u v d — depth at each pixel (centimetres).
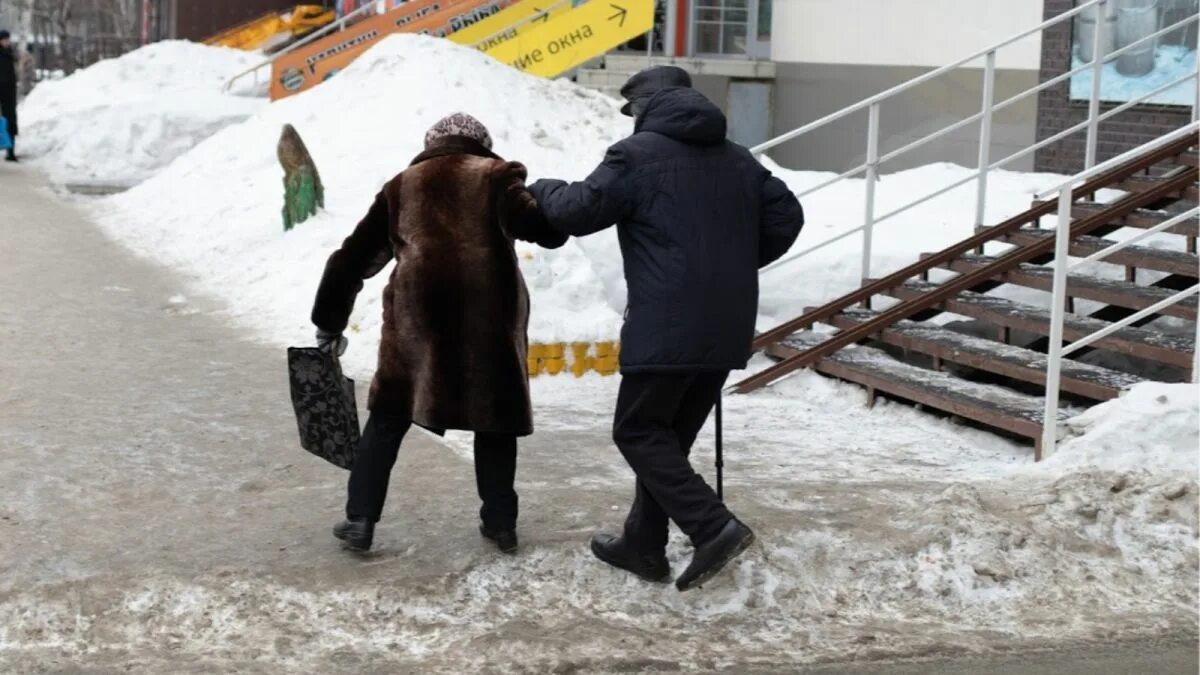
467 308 537
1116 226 893
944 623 535
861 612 540
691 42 2012
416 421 540
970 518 581
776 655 502
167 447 705
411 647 500
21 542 562
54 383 821
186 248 1259
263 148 1445
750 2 1986
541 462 698
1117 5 1283
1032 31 940
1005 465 704
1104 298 815
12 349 902
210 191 1404
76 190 1731
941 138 1545
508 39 1752
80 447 698
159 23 3562
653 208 503
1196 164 910
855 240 1025
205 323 1001
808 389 855
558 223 507
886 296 934
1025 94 949
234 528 590
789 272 978
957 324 927
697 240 501
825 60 1780
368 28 1823
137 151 1917
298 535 581
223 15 3331
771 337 902
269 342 945
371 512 554
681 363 500
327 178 1273
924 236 1023
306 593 523
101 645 495
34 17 4297
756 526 575
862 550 564
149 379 839
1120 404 668
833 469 694
